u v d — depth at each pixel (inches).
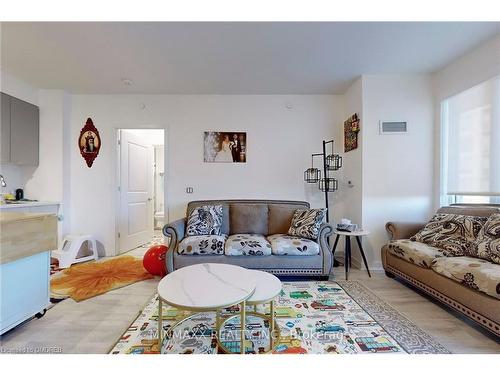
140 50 104.1
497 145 100.0
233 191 153.3
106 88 144.4
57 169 146.2
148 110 153.1
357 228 123.2
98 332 73.4
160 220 255.1
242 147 152.8
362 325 77.2
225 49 103.5
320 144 153.6
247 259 110.5
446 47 104.0
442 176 125.3
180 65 117.2
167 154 153.1
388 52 107.3
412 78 129.6
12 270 71.6
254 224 134.6
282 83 138.1
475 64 105.8
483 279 69.1
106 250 153.7
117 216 155.5
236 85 140.5
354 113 138.2
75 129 152.6
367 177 130.2
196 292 62.6
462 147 115.0
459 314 84.2
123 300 94.0
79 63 115.5
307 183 153.3
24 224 73.1
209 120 152.9
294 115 153.3
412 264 99.4
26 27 88.5
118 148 156.6
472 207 104.7
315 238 116.9
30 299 76.9
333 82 137.5
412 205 130.3
